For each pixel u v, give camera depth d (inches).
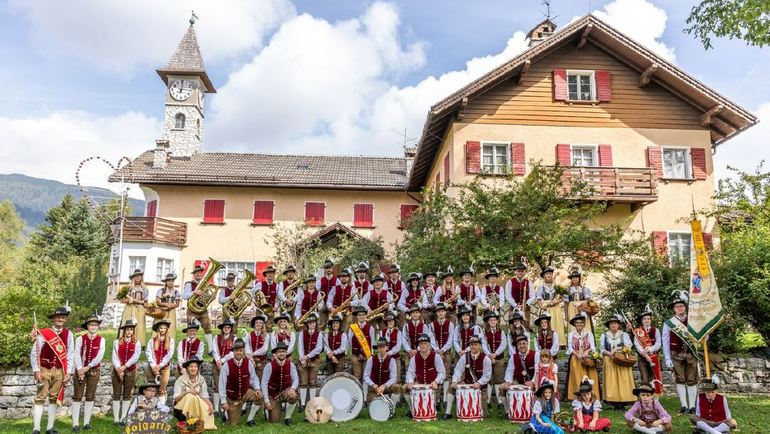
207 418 368.8
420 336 414.9
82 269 909.2
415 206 1141.7
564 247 614.9
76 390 380.5
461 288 490.6
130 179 1049.5
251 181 1092.5
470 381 403.2
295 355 489.1
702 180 855.7
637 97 875.4
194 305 482.6
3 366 440.1
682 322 405.1
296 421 392.8
